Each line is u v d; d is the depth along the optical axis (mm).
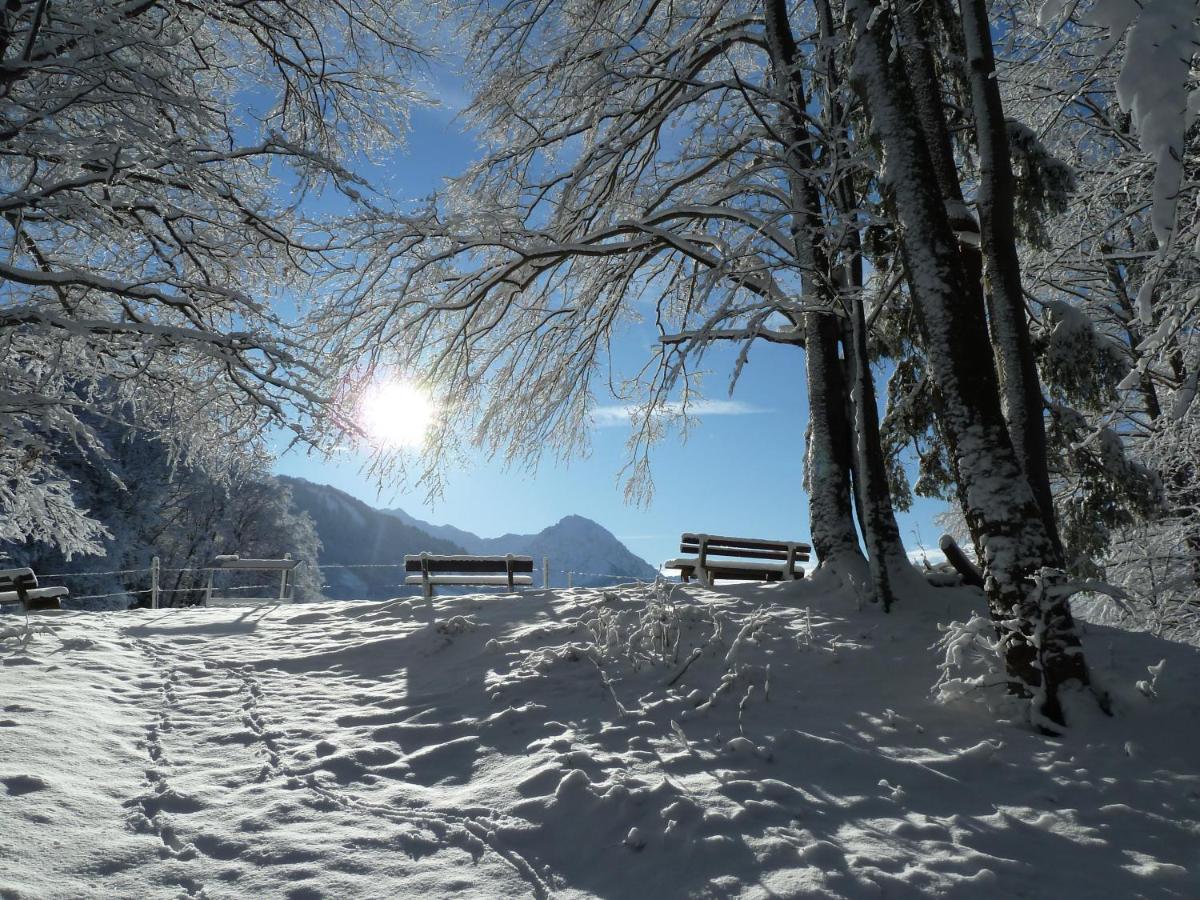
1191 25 2346
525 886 3713
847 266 8984
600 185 12227
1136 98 2383
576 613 9000
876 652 7152
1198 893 3582
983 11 7125
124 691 6848
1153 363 4199
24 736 5191
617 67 10477
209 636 9375
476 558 11422
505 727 5855
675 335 9531
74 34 8711
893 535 8648
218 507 30172
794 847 3881
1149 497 8836
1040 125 11359
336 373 10633
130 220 10414
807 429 11422
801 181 9492
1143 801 4512
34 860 3705
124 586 25344
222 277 12172
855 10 7574
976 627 6145
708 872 3732
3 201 8688
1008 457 6258
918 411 10547
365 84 14602
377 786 4914
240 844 4051
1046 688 5699
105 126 9086
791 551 11648
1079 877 3713
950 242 6680
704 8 12453
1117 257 10094
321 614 10695
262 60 14172
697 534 11422
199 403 11273
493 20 11859
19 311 8773
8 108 8859
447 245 10266
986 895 3512
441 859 3961
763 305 7816
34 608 10695
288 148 10883
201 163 10320
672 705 6031
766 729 5531
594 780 4750
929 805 4477
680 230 11438
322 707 6574
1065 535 9391
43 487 13117
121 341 10039
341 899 3559
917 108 8109
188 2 11172
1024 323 6992
